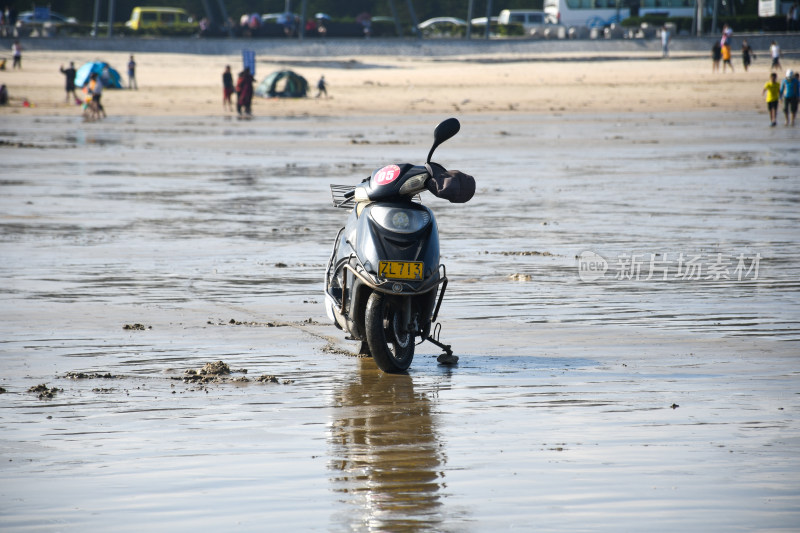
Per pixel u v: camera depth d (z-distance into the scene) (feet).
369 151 202.69
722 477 34.68
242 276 78.79
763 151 196.95
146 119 309.63
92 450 38.14
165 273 79.92
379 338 50.06
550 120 300.81
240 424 41.65
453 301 69.36
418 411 43.68
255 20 585.22
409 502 32.48
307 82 401.08
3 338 57.82
